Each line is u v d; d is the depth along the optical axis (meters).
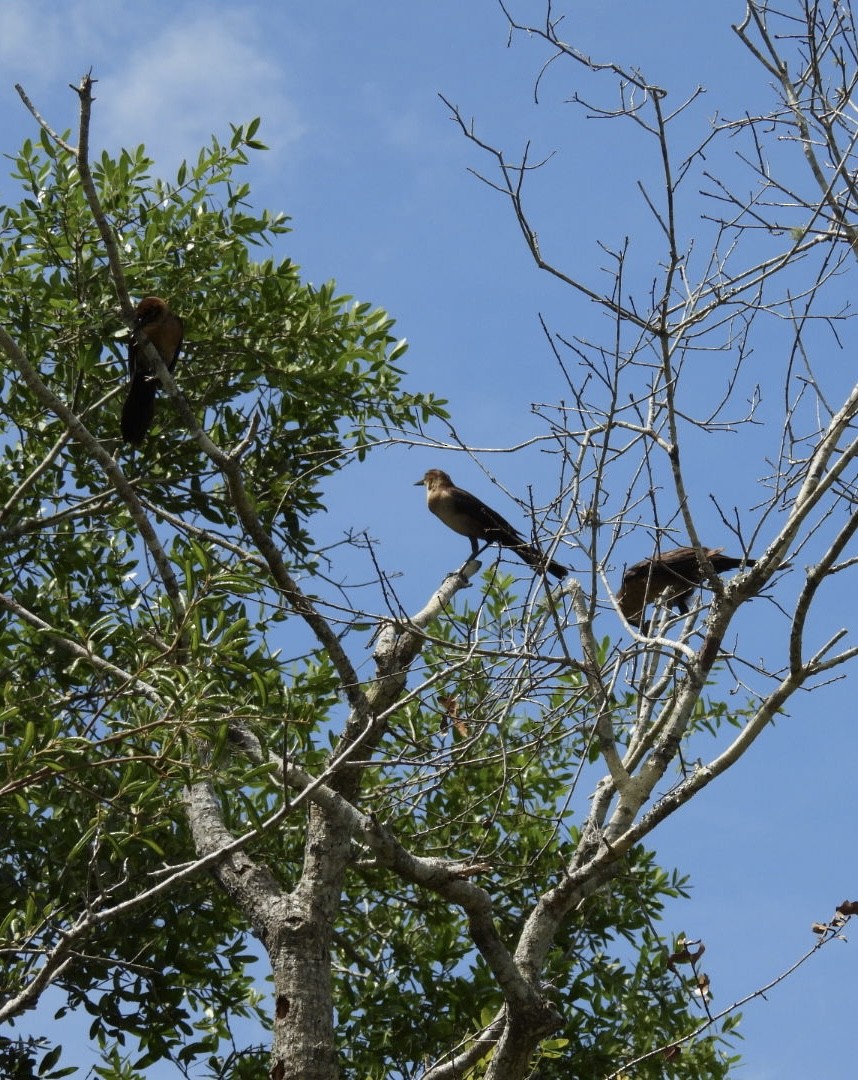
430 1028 13.35
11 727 10.55
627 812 9.86
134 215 14.43
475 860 11.21
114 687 10.63
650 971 13.73
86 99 9.57
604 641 13.33
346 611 9.87
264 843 13.67
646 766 9.93
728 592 9.53
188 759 9.25
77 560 14.21
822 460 9.41
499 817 14.22
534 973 9.59
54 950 7.91
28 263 14.09
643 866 14.58
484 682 10.69
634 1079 12.83
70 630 12.35
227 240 14.78
